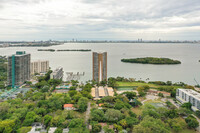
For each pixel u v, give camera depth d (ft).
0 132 451.53
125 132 477.77
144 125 459.32
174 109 620.08
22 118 563.48
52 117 550.77
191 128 525.75
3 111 566.77
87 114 618.85
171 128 520.83
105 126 488.44
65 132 473.26
